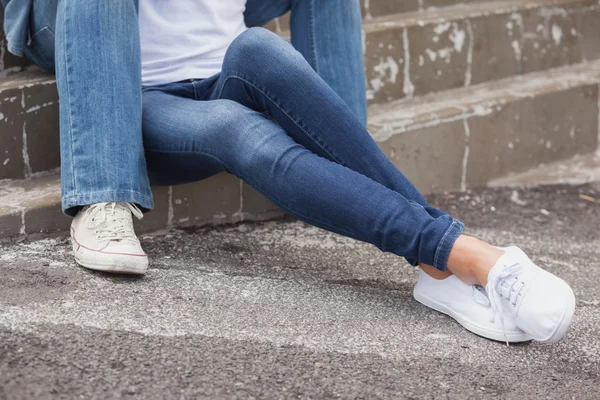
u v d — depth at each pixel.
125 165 1.84
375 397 1.48
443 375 1.58
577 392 1.58
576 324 1.89
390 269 2.13
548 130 3.16
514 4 3.31
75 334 1.55
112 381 1.42
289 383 1.49
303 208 1.77
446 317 1.84
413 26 2.96
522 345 1.75
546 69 3.42
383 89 2.92
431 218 1.73
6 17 2.13
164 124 1.93
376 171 1.82
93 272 1.84
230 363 1.52
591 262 2.36
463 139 2.87
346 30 2.19
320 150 1.84
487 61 3.20
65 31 1.85
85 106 1.83
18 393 1.35
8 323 1.56
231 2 2.11
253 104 1.92
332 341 1.66
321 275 2.04
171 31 2.06
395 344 1.68
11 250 1.96
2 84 2.20
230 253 2.13
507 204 2.83
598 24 3.55
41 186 2.19
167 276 1.90
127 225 1.84
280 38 1.88
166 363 1.50
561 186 3.01
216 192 2.34
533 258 2.36
